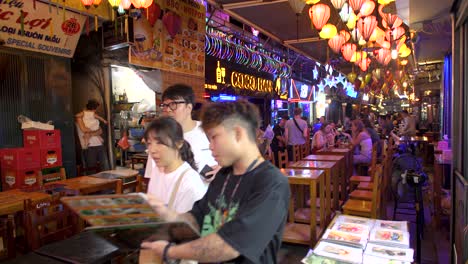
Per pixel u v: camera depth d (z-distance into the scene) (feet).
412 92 80.02
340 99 72.84
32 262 7.62
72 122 19.70
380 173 14.12
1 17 15.48
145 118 22.11
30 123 16.60
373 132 29.99
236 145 4.50
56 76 18.79
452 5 11.63
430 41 21.42
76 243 8.54
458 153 11.70
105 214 3.99
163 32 22.39
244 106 4.64
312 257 7.55
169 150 6.40
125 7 15.85
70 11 17.89
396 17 20.33
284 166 22.65
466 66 10.80
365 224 9.36
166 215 4.15
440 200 16.39
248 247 3.93
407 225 9.20
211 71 29.66
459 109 11.35
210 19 28.14
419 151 38.17
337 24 26.17
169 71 23.06
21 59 17.17
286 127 31.01
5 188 15.62
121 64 20.75
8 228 10.41
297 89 50.37
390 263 7.16
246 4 21.86
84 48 21.86
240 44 34.53
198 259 4.00
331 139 35.04
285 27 27.37
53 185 13.21
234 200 4.52
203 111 4.63
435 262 13.02
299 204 17.38
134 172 15.64
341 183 20.98
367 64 29.55
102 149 21.16
